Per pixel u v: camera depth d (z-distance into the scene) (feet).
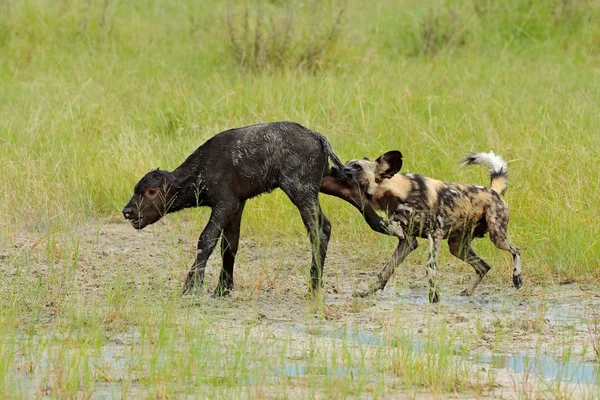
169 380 62.44
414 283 96.48
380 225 89.76
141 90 165.07
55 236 108.68
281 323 80.07
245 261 102.22
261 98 150.82
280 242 111.24
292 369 66.28
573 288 94.43
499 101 147.95
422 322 80.84
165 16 220.23
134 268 98.22
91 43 197.57
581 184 111.86
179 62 186.39
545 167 116.98
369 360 68.39
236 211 88.63
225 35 190.39
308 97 149.38
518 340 75.77
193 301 84.69
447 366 65.10
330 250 108.17
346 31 193.47
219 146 86.63
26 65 185.16
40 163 127.34
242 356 66.74
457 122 137.28
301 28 184.14
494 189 96.84
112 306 82.07
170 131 144.97
